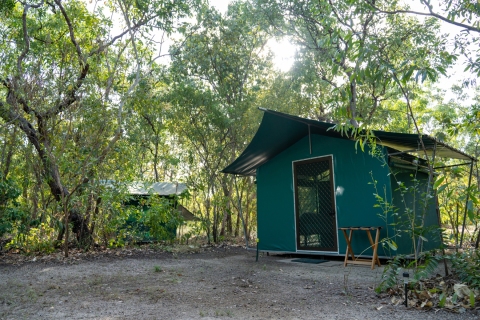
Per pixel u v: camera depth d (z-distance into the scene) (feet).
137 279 17.34
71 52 30.37
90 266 21.80
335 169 24.11
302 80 39.65
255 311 11.59
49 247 27.53
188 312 11.51
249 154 26.45
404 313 10.90
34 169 28.55
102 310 11.87
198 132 36.52
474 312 10.57
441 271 17.30
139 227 33.55
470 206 9.86
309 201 25.43
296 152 26.58
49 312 11.78
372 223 21.97
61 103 27.50
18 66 27.09
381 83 9.86
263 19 38.63
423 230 14.40
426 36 32.17
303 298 13.25
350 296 13.25
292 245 25.95
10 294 14.44
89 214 29.50
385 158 21.58
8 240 29.58
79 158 26.43
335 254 23.54
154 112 35.35
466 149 34.42
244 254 28.60
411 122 45.65
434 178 16.37
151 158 42.86
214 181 37.65
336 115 10.75
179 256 27.14
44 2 30.25
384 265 20.61
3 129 26.48
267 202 27.81
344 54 9.96
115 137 28.45
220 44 38.01
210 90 36.70
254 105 37.40
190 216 38.34
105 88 31.01
